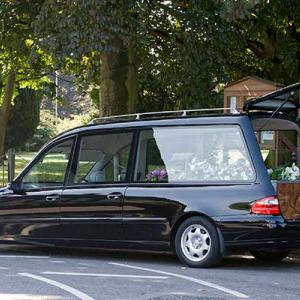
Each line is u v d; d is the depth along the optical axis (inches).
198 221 822.5
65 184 921.5
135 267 840.3
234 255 957.8
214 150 840.3
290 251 909.8
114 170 893.2
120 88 1444.4
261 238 794.2
